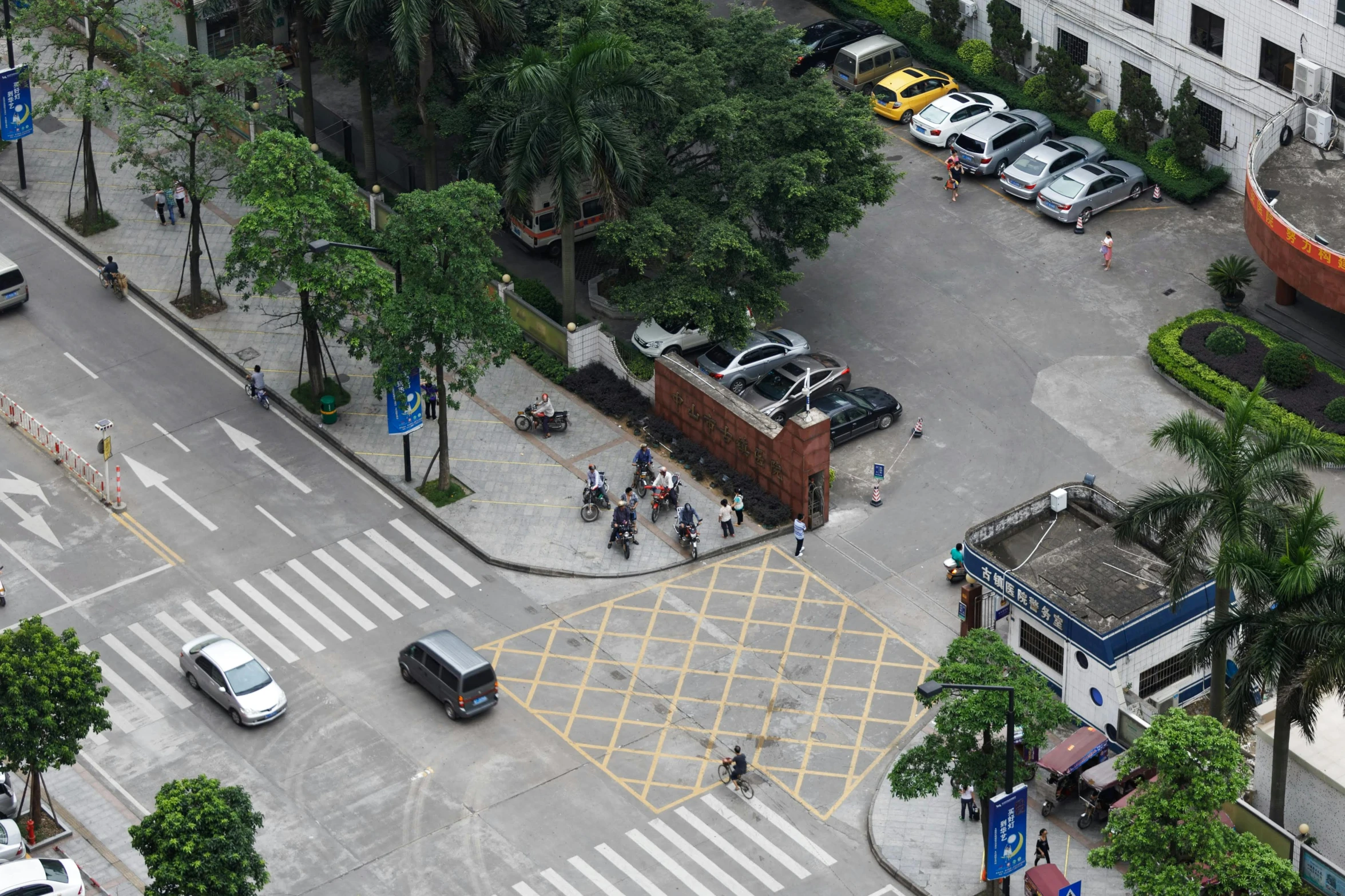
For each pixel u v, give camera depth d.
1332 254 71.94
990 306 80.31
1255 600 52.94
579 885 56.59
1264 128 78.19
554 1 78.88
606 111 72.06
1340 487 70.12
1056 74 88.88
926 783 54.75
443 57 78.88
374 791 59.66
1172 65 85.06
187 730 61.78
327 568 68.19
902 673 64.06
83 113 78.06
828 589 67.56
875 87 91.81
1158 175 85.50
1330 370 74.75
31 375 76.44
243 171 75.69
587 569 68.12
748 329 74.25
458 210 66.19
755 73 77.31
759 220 76.81
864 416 73.44
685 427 73.88
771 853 57.78
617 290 73.69
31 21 82.44
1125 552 61.84
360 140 89.31
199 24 91.44
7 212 85.25
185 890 49.81
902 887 56.78
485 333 68.25
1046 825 58.44
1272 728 56.56
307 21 84.25
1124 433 73.75
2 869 52.44
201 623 65.88
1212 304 79.69
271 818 58.66
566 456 73.12
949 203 86.44
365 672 64.00
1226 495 53.22
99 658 62.66
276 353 77.69
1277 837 55.16
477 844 57.91
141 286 80.81
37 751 53.59
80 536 69.25
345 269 68.81
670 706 62.88
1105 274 81.75
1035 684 54.09
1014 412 75.00
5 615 65.88
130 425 74.25
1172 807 50.78
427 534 69.75
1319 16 77.88
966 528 69.94
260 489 71.56
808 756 61.09
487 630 65.75
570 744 61.44
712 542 69.31
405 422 69.06
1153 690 61.19
